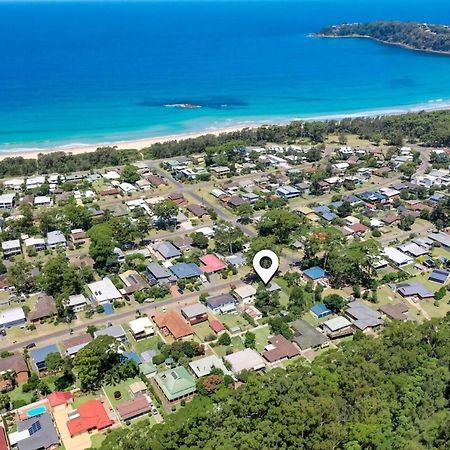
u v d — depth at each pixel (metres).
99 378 110.50
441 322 119.12
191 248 169.25
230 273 154.12
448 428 85.94
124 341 123.19
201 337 125.31
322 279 150.50
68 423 96.81
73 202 197.75
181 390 104.19
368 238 177.50
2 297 142.75
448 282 152.38
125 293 141.50
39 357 114.44
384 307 136.12
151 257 163.25
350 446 82.38
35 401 104.62
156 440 83.44
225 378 105.81
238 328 127.62
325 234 158.75
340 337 126.50
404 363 102.56
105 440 88.38
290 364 110.56
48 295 140.88
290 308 135.38
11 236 172.88
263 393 91.94
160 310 136.38
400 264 158.88
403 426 89.19
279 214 170.88
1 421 99.12
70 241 174.12
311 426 85.44
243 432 86.25
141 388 106.38
